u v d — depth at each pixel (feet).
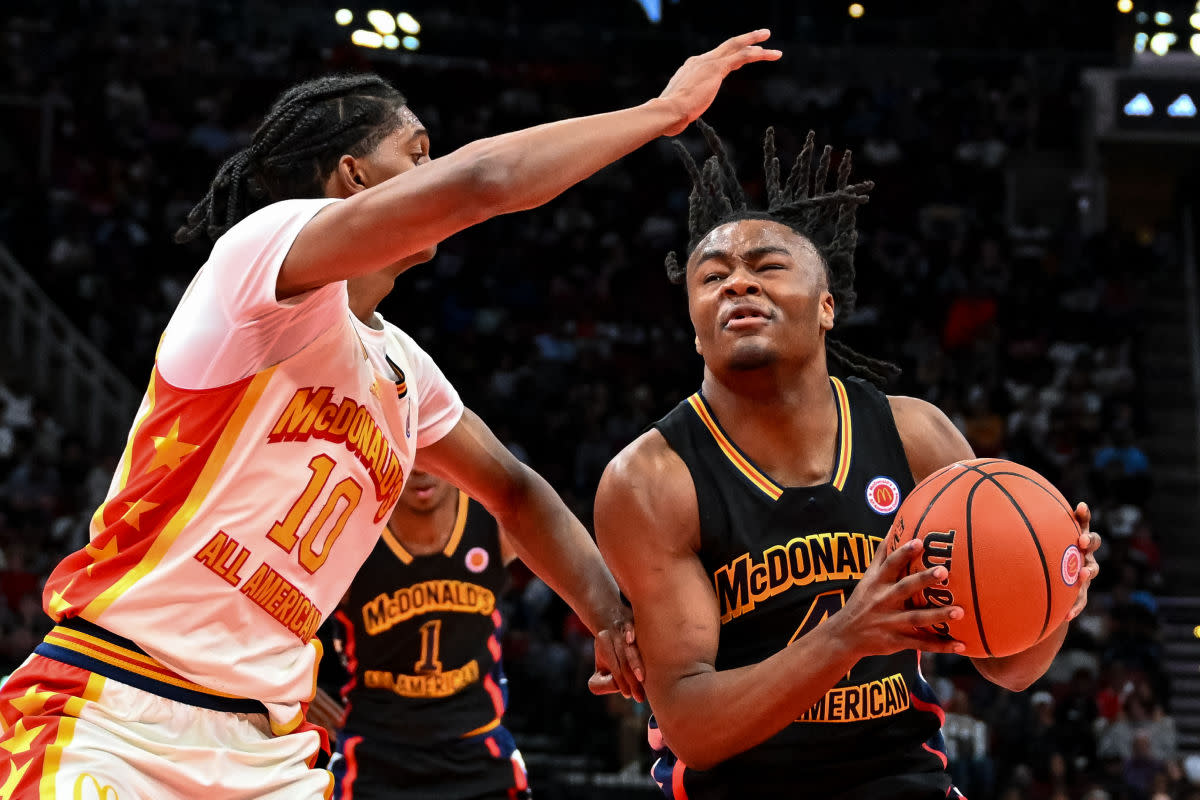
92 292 45.55
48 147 50.26
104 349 44.55
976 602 6.92
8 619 31.42
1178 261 54.49
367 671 13.19
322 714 12.91
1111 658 35.06
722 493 8.11
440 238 6.60
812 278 8.16
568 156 6.51
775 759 7.95
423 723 13.09
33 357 41.52
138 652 7.09
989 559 6.92
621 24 61.11
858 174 55.83
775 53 7.14
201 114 52.95
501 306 49.39
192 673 7.13
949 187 55.57
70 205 47.50
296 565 7.40
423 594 13.15
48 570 33.50
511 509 9.21
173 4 55.31
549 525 9.18
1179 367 50.80
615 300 49.93
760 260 8.05
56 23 53.83
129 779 6.90
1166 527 45.73
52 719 6.94
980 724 29.68
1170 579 43.93
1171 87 56.44
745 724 7.23
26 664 7.29
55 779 6.73
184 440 7.07
